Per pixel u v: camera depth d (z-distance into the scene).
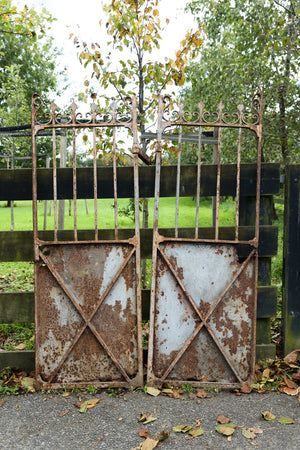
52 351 3.11
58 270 3.12
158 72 4.96
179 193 3.34
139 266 3.10
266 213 3.43
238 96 8.63
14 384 3.11
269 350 3.42
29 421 2.58
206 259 3.16
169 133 4.74
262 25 8.02
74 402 2.84
